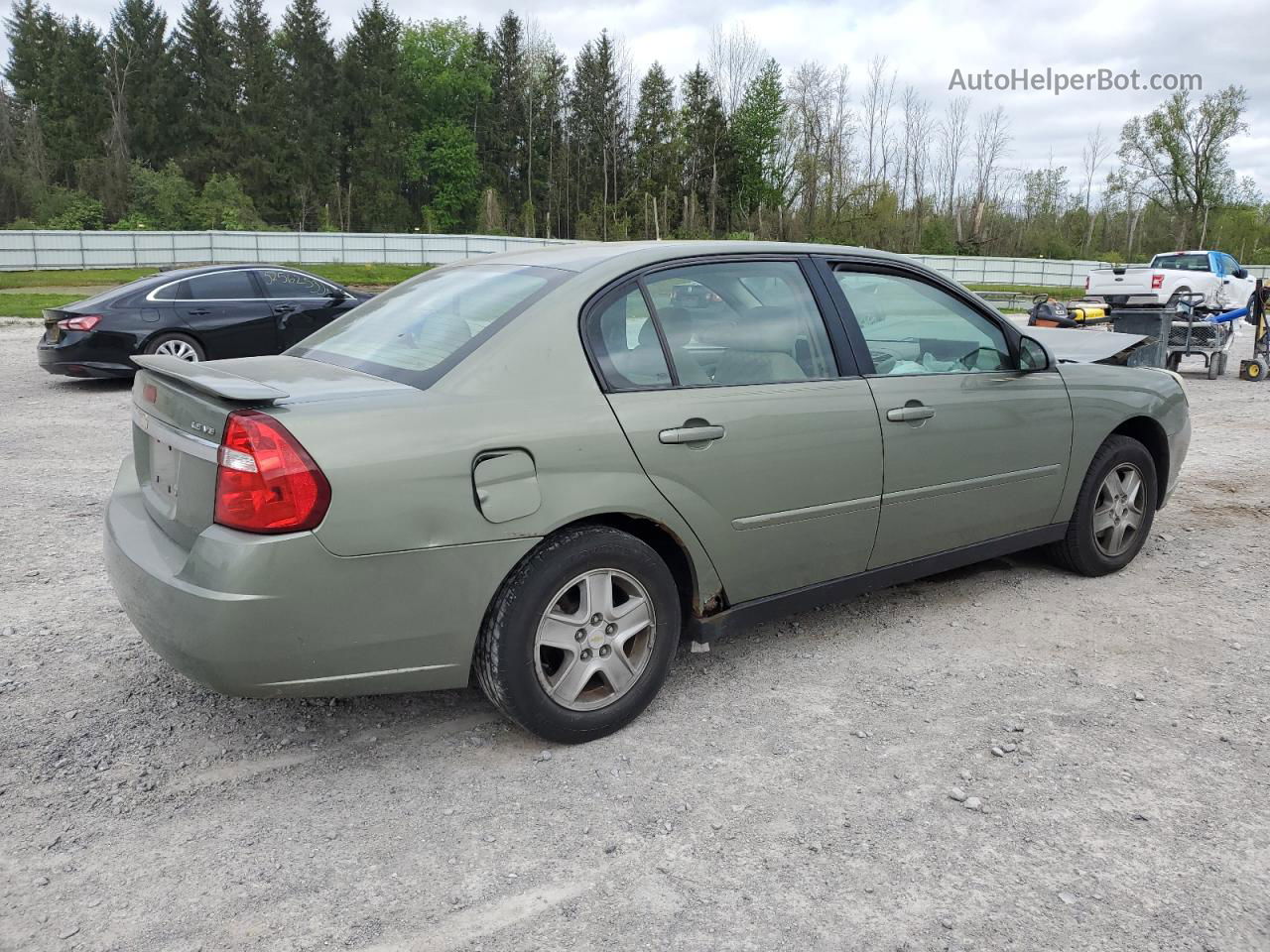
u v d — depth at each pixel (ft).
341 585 8.85
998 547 14.43
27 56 295.07
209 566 8.66
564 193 281.95
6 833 8.81
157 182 220.84
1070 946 7.44
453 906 7.88
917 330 13.41
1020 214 228.02
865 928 7.63
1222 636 13.71
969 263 136.98
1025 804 9.39
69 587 15.14
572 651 10.25
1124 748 10.52
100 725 10.87
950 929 7.63
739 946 7.43
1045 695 11.79
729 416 11.03
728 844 8.75
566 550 9.96
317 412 8.92
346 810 9.28
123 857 8.50
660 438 10.46
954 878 8.27
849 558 12.49
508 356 9.98
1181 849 8.68
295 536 8.61
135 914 7.75
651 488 10.43
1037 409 14.32
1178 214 195.11
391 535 8.96
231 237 123.75
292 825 9.02
